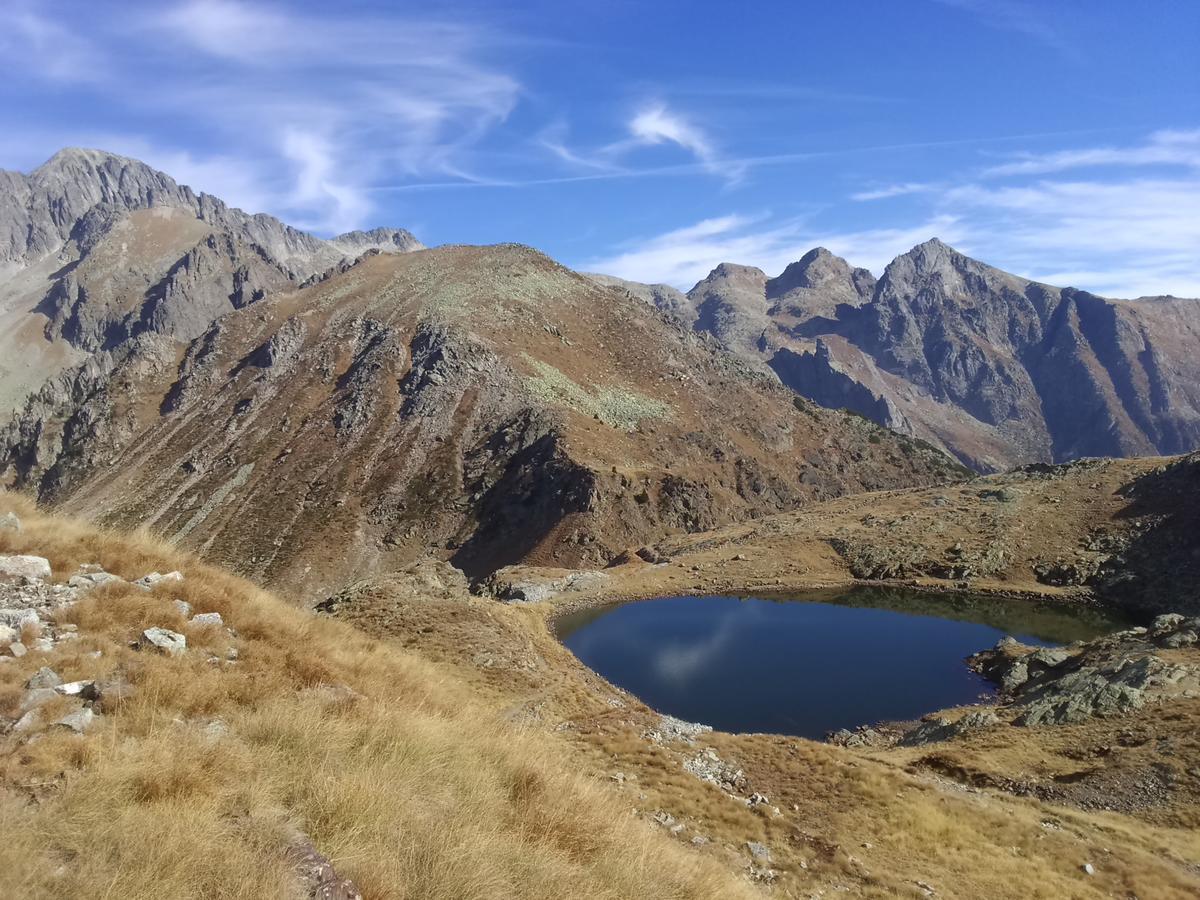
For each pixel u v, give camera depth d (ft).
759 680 178.40
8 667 30.14
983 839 72.13
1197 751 90.38
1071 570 275.59
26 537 45.65
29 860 19.29
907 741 133.28
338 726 33.99
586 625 236.63
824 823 72.90
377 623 130.93
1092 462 357.82
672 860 38.19
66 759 25.25
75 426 615.57
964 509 332.80
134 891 19.56
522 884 26.96
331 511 452.35
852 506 383.45
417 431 509.35
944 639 219.82
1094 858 69.72
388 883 23.45
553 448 453.17
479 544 421.59
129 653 34.78
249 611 48.06
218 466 513.45
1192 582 243.60
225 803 25.53
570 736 88.84
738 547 329.93
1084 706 114.42
